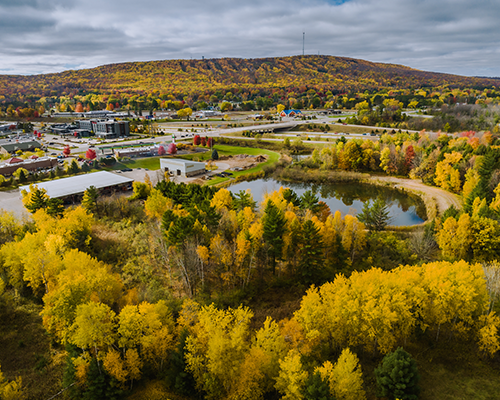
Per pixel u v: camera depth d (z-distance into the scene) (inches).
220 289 2888.8
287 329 2154.3
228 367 1775.3
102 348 1931.6
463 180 5782.5
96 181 5610.2
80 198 5157.5
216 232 3437.5
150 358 1962.4
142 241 3491.6
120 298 2509.8
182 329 1985.7
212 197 4382.4
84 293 2153.1
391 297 2100.1
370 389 1870.1
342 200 5925.2
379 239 3678.6
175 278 2977.4
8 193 5516.7
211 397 1774.1
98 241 3570.4
